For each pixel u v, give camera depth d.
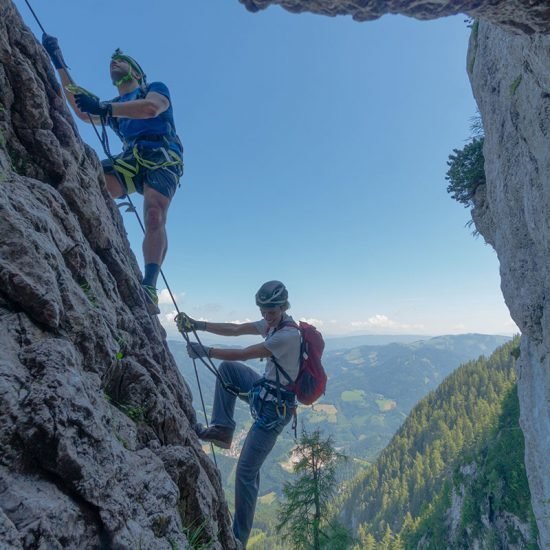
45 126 3.33
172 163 4.83
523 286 14.53
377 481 152.00
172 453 3.12
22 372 1.82
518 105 11.61
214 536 3.45
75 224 3.18
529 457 18.12
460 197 20.34
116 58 4.99
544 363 14.91
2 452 1.58
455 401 167.38
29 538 1.42
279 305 5.32
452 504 66.69
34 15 3.86
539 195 11.20
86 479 1.78
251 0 3.95
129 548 1.84
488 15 4.31
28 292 2.10
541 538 17.73
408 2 3.79
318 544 13.13
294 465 14.31
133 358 3.57
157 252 4.59
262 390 5.24
